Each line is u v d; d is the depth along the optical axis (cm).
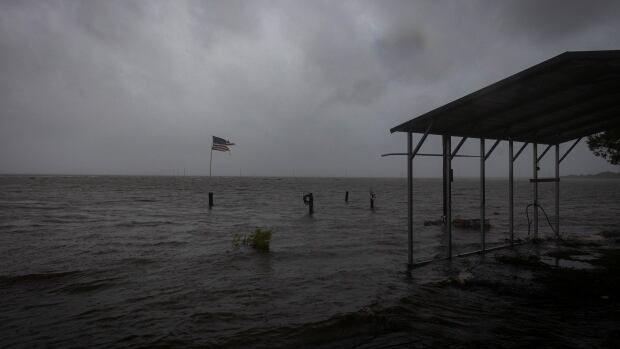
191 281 871
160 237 1551
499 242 1329
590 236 1326
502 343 496
